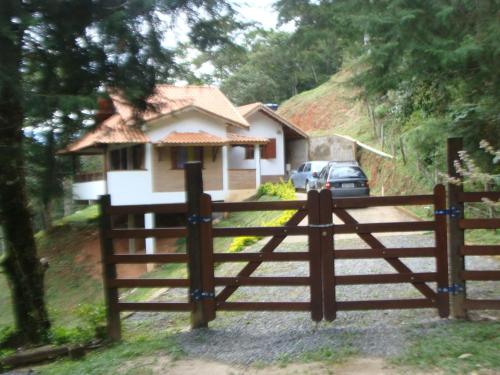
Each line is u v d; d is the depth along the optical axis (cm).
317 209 617
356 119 3588
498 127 884
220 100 2852
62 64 619
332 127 3816
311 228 618
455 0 635
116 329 656
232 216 2244
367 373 468
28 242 753
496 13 643
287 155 3500
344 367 487
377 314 654
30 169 653
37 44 586
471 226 599
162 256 649
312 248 618
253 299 804
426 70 715
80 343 651
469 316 610
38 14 568
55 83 609
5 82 521
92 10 604
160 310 651
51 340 720
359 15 668
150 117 775
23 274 748
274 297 806
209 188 2430
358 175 1778
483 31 643
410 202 608
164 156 2305
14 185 706
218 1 628
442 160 1484
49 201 692
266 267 1038
